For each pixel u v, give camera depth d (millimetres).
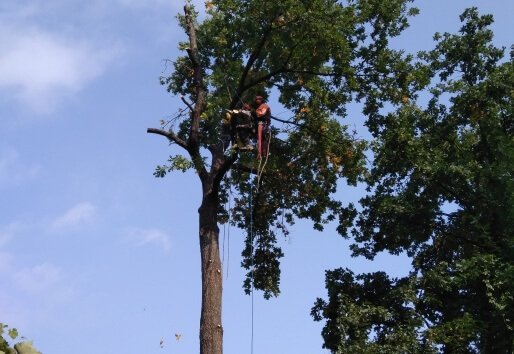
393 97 22422
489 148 26328
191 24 20984
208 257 19312
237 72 21000
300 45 20391
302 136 22172
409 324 23234
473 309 24531
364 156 21906
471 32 27172
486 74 26859
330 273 25828
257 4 19781
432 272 24234
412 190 25828
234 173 23812
